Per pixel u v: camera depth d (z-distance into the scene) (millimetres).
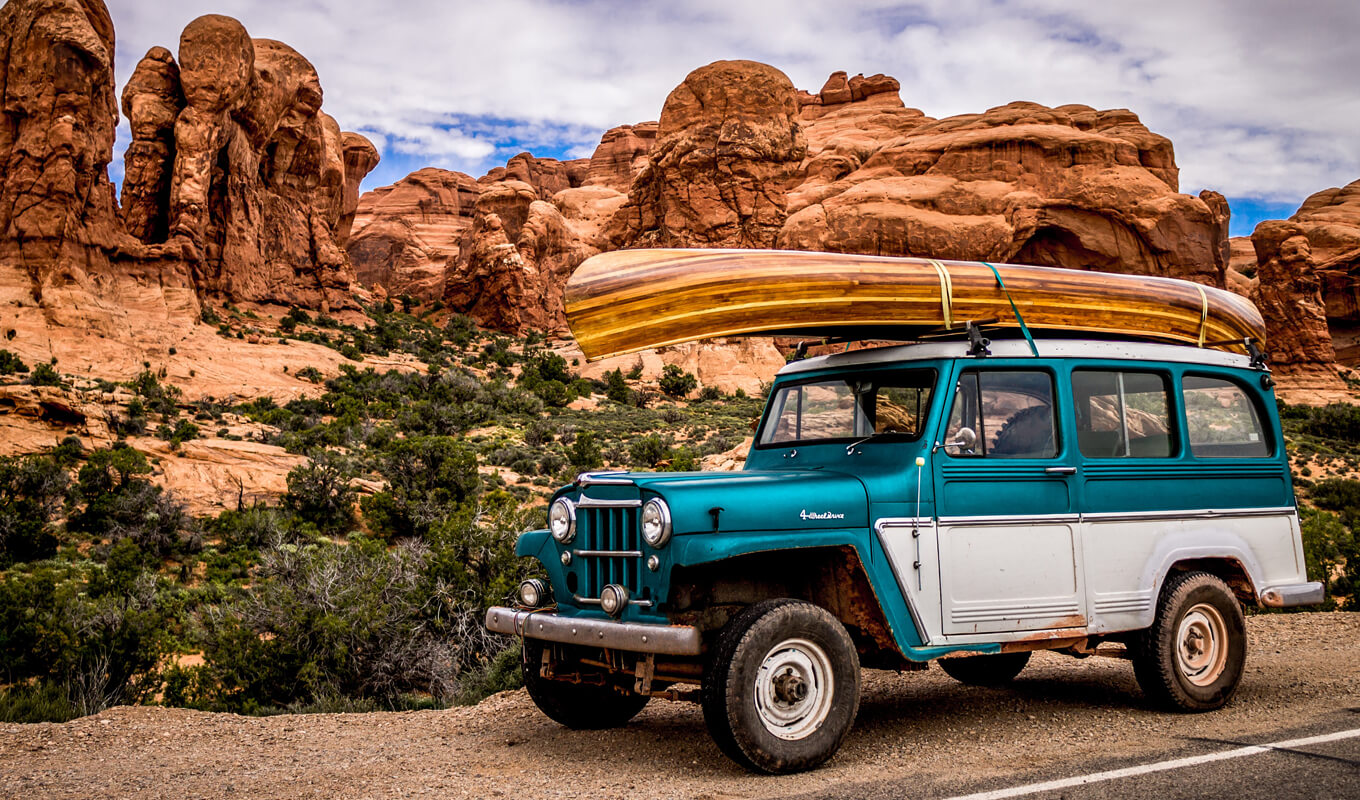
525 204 166250
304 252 119188
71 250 81562
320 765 4988
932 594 4934
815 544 4629
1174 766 4285
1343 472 61188
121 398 64062
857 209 118188
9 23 85375
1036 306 5555
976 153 125312
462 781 4559
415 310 148500
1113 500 5629
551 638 4914
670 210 126688
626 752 5102
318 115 122500
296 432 59375
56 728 5836
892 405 5355
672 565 4461
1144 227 116438
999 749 4871
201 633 19156
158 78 99688
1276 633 8945
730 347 108188
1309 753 4457
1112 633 5602
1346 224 164375
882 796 3971
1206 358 6312
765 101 127875
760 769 4418
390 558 16203
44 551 31656
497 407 80000
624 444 62844
